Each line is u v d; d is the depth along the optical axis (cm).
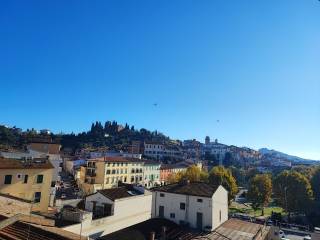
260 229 5178
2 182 4453
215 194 5222
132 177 12462
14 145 15800
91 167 11206
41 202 4928
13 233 1672
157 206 5525
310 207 8662
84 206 5516
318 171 11044
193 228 4997
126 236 4169
